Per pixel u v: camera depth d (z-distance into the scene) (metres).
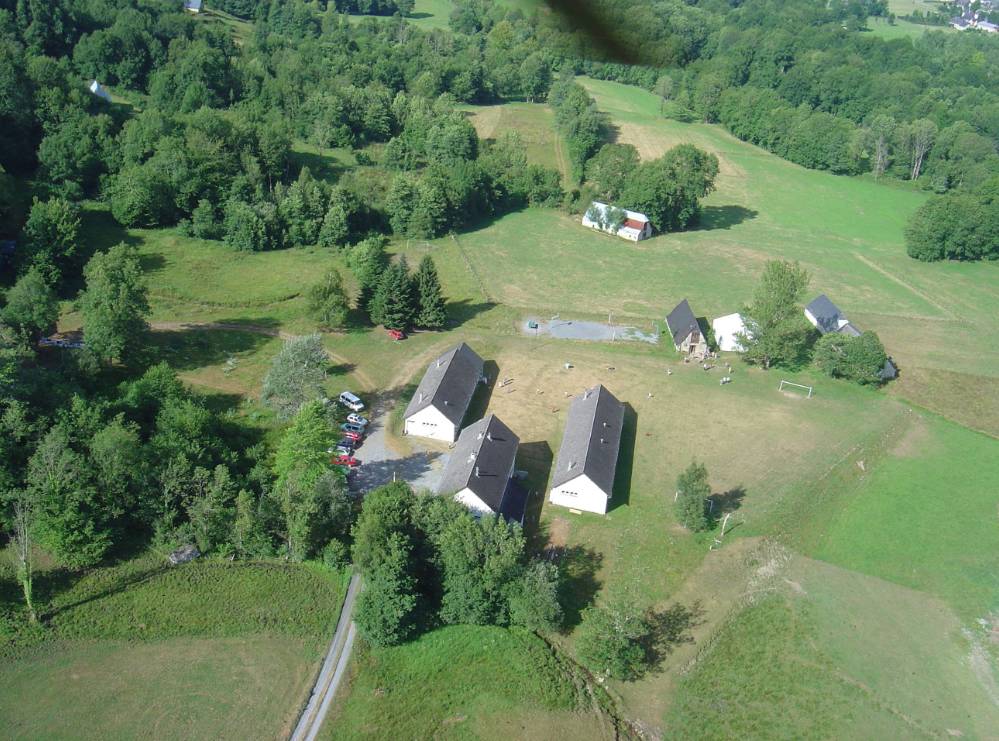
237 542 69.62
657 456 86.88
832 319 114.06
